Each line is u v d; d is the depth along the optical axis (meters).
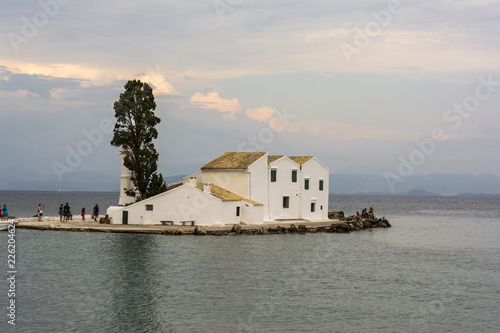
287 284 51.56
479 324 40.84
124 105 93.56
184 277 52.81
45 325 38.34
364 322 40.72
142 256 62.34
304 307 44.03
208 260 61.16
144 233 80.00
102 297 45.41
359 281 54.00
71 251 64.94
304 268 59.38
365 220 116.56
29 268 55.66
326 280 53.97
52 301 44.03
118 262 58.88
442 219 164.50
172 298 45.53
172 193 85.75
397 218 166.00
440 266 64.38
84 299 44.75
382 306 45.00
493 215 199.00
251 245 73.00
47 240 73.00
